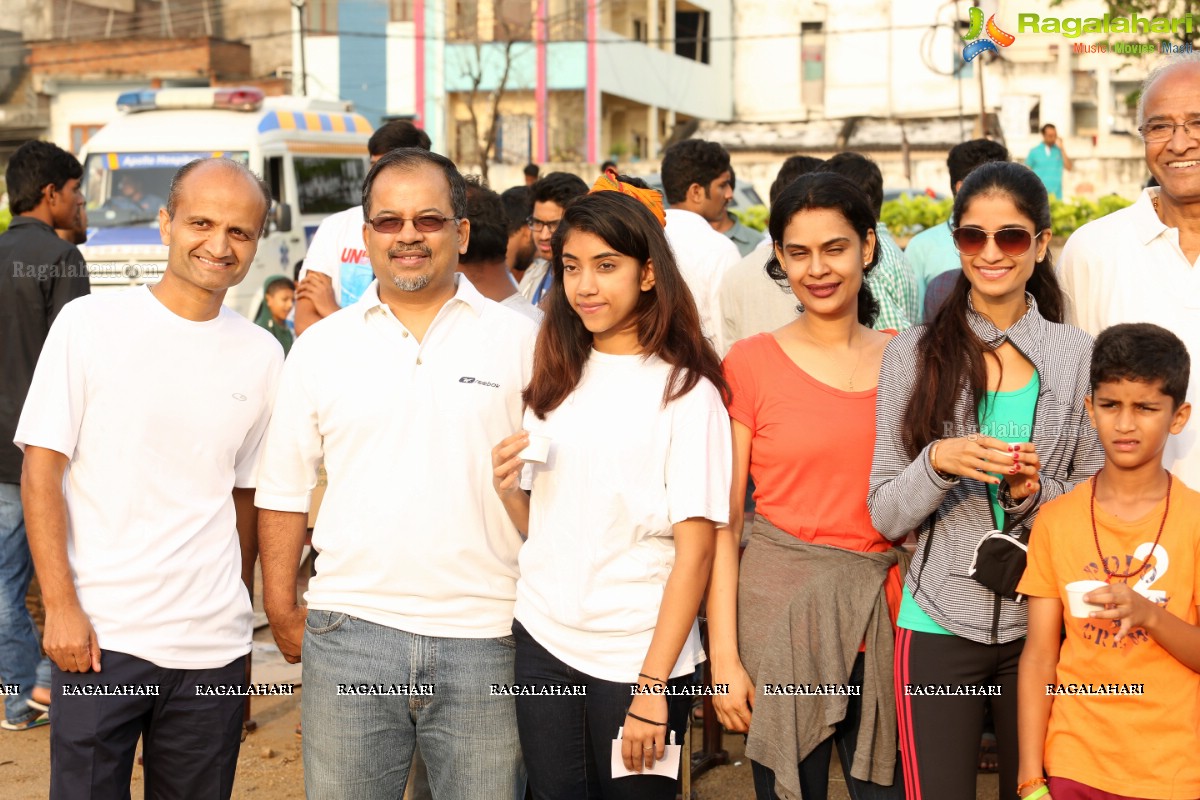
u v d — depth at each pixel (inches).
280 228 526.0
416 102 1162.6
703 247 217.3
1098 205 721.0
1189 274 141.9
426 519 129.3
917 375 130.7
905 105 1298.0
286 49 1284.4
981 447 118.8
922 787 127.6
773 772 134.8
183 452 133.9
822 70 1333.7
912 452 129.4
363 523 130.2
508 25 1138.0
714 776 195.3
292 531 138.8
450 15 1154.7
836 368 135.1
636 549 125.2
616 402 125.8
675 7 1309.1
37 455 129.8
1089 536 122.6
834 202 131.3
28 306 210.1
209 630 135.0
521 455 121.4
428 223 130.4
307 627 133.6
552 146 1157.1
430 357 132.0
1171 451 140.5
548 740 127.0
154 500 132.6
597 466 124.5
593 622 124.0
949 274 212.2
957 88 1267.2
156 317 134.3
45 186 222.4
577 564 124.8
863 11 1305.4
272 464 137.0
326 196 587.2
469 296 135.2
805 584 132.0
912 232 727.7
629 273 124.7
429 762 134.7
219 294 136.9
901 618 131.4
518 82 1152.2
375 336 133.0
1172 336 119.5
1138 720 119.1
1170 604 120.3
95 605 131.2
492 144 1101.7
